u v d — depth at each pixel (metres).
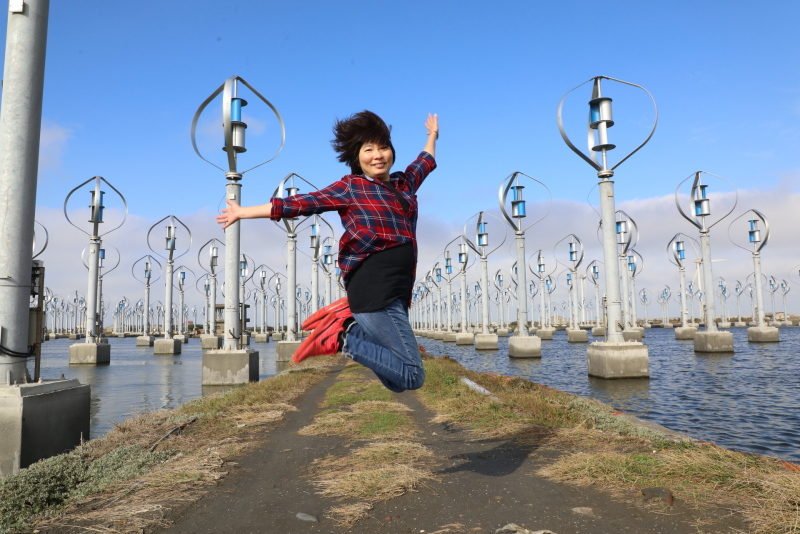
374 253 3.24
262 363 37.56
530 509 4.19
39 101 7.71
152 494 4.89
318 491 4.89
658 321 158.38
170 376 28.50
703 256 47.12
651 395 21.30
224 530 3.97
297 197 3.08
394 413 9.39
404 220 3.32
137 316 157.88
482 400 10.07
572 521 3.91
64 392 7.45
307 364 25.14
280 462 6.16
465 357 48.22
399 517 4.13
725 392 21.61
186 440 7.55
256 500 4.67
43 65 7.79
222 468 5.83
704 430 14.05
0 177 7.33
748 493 4.31
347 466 5.75
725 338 43.19
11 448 6.63
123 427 8.53
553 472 5.09
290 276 37.19
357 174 3.42
